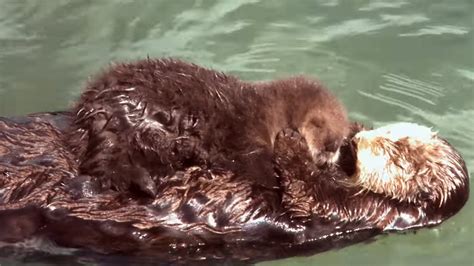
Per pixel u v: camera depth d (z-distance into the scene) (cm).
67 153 1292
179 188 1274
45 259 1287
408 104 1748
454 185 1403
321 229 1340
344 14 2025
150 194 1259
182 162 1278
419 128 1408
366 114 1716
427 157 1380
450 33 1956
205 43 1920
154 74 1293
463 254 1402
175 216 1280
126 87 1256
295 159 1317
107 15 2005
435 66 1859
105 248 1284
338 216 1342
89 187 1268
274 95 1345
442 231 1420
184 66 1341
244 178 1291
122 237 1280
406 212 1384
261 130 1316
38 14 2005
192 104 1277
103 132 1237
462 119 1709
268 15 2019
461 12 2025
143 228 1278
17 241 1271
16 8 2022
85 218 1274
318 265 1368
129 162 1245
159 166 1263
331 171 1369
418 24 1986
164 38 1933
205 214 1284
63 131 1342
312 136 1320
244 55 1886
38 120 1370
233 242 1306
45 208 1273
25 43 1909
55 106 1717
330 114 1321
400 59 1883
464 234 1428
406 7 2045
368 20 2003
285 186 1307
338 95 1761
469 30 1962
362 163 1370
